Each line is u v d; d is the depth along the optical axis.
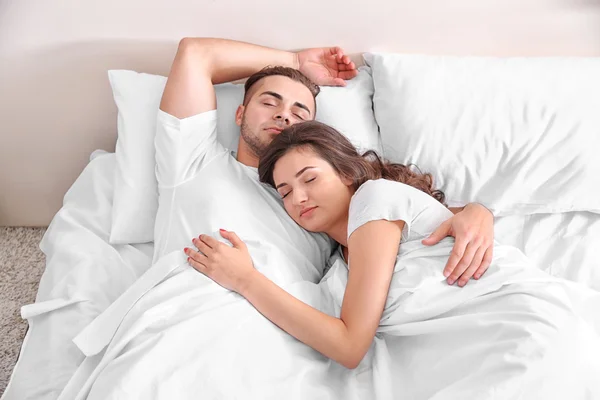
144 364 1.18
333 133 1.51
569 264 1.51
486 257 1.34
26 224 2.11
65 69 1.87
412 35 1.93
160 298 1.32
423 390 1.22
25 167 1.99
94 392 1.19
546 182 1.62
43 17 1.80
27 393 1.33
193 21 1.86
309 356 1.29
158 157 1.63
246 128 1.65
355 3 1.87
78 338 1.32
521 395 1.12
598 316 1.31
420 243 1.39
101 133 1.96
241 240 1.42
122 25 1.84
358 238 1.35
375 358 1.31
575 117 1.68
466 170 1.66
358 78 1.87
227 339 1.23
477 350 1.20
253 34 1.89
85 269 1.54
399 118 1.73
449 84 1.74
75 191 1.79
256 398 1.17
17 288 1.91
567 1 1.90
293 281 1.41
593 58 1.81
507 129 1.68
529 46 1.96
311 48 1.91
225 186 1.55
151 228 1.67
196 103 1.65
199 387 1.17
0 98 1.88
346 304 1.30
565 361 1.14
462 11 1.90
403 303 1.30
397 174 1.57
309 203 1.47
